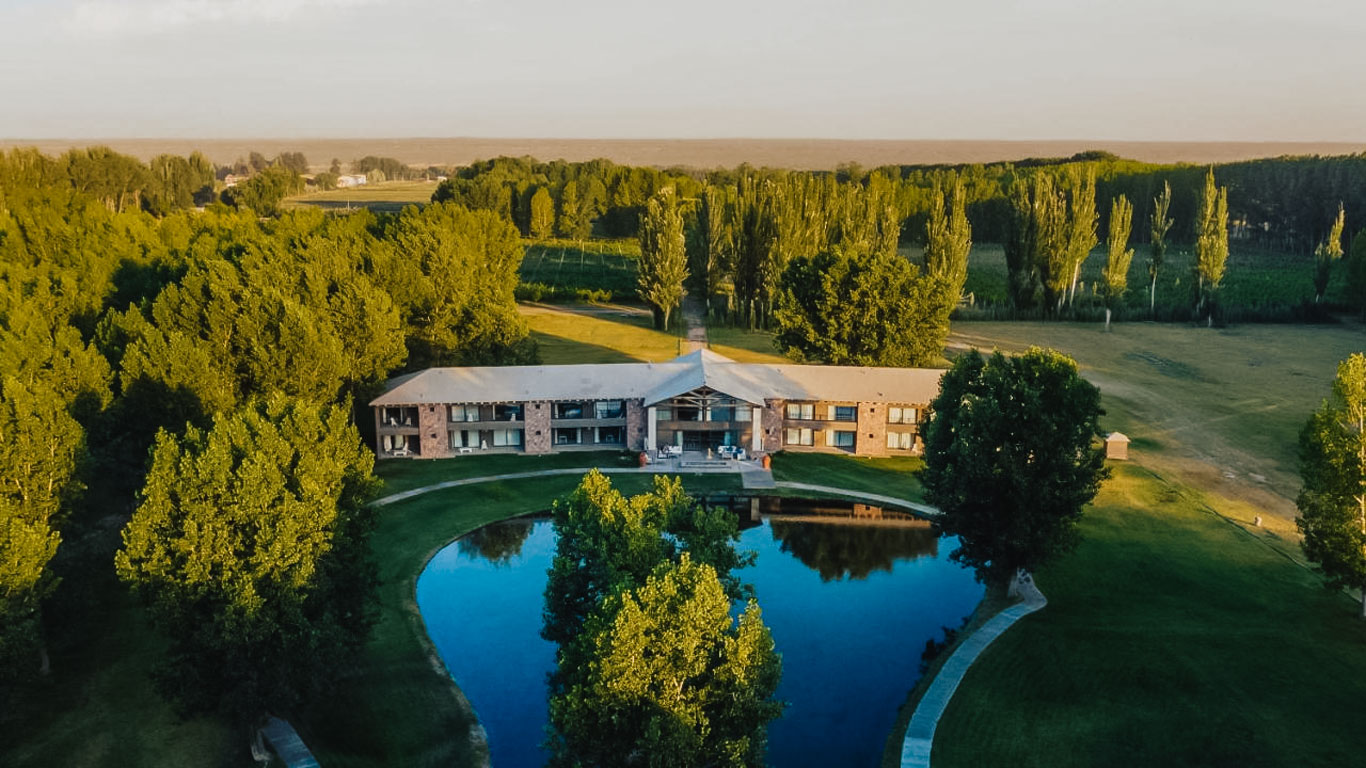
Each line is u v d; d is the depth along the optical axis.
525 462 88.50
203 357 70.88
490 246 140.38
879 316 103.69
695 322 155.50
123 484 70.94
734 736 37.72
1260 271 189.50
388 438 90.25
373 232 156.25
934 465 63.16
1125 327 150.50
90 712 47.72
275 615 42.53
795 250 139.25
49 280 99.12
